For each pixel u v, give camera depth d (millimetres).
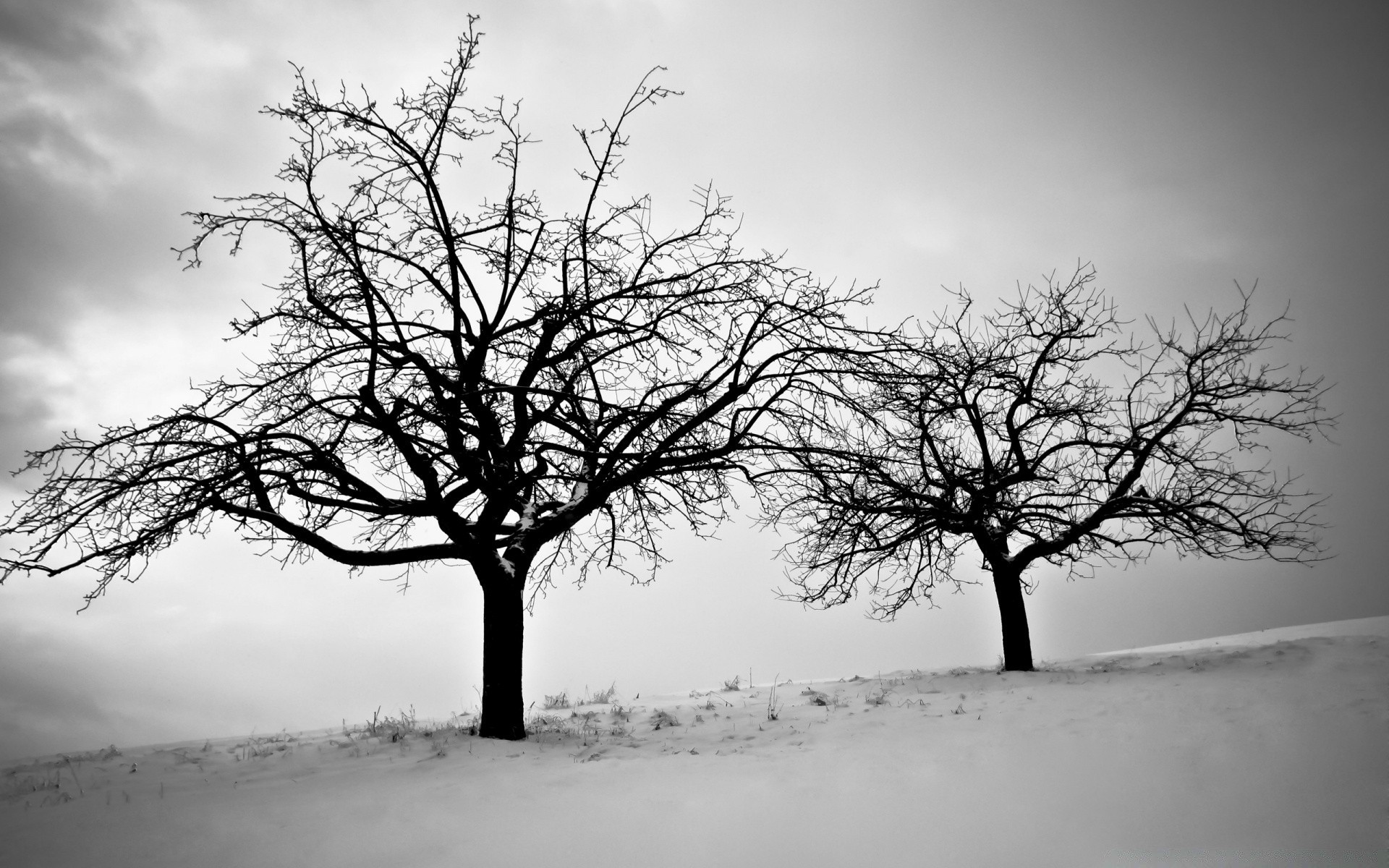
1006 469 17984
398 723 14195
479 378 12711
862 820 6957
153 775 10734
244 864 6637
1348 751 7867
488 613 12906
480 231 13656
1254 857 5723
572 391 13797
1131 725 9992
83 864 6863
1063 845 6191
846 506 14508
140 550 11750
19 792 10180
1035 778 7902
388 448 13516
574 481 14281
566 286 14258
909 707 13312
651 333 13969
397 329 13000
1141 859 5836
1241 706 10445
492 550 13250
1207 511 18062
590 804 7895
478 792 8648
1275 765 7645
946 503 16812
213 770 10953
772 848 6438
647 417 13414
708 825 7020
